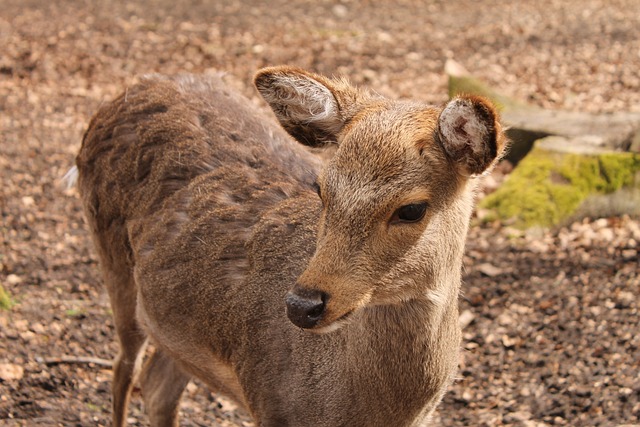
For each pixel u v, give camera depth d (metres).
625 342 11.65
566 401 10.58
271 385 7.36
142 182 8.52
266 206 7.89
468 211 6.60
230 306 7.65
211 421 10.27
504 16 31.05
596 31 28.84
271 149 8.37
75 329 11.82
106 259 9.05
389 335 6.64
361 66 24.55
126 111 8.86
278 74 6.91
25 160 17.42
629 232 14.72
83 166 9.12
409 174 6.11
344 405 6.95
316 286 6.02
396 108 6.51
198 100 8.78
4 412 10.02
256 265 7.60
